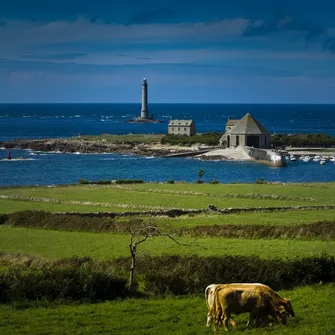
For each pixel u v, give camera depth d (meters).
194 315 68.62
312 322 62.66
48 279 78.88
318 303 72.19
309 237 124.38
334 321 63.31
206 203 178.25
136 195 196.75
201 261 88.00
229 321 59.22
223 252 105.69
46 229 140.75
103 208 171.62
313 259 86.44
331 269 85.50
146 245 116.81
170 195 196.38
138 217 155.00
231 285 60.38
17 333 61.91
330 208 172.38
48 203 182.75
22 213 151.75
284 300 59.94
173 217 155.62
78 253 112.69
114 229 137.50
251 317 59.91
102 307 73.00
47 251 115.62
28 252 114.69
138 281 85.69
